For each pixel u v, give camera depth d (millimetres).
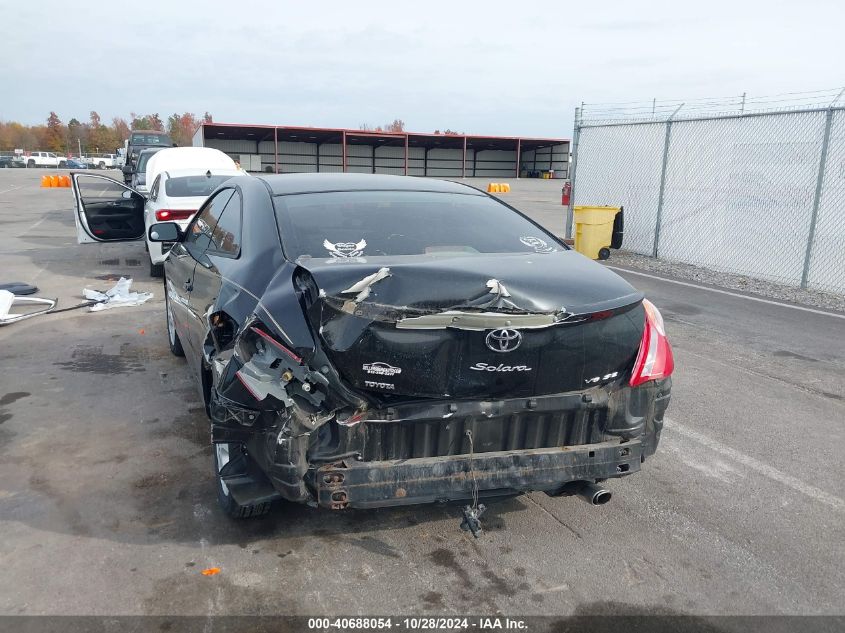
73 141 112938
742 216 11680
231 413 2871
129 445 4387
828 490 3947
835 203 10320
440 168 61438
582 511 3684
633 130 13820
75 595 2881
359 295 2641
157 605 2828
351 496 2746
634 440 3100
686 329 7688
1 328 7320
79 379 5660
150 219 10281
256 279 3188
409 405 2770
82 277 10344
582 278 3023
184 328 4844
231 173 11281
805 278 10273
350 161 58469
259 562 3148
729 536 3445
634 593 2975
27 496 3717
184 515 3547
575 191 15508
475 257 3150
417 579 3049
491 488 2869
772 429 4840
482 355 2748
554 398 2924
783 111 10508
